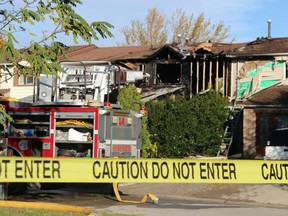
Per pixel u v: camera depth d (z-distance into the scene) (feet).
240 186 57.16
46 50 35.04
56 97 56.75
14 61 33.45
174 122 79.87
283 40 100.83
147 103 82.23
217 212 41.37
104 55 117.80
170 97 87.10
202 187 57.00
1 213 34.42
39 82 55.83
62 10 34.45
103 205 44.04
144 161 32.86
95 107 47.75
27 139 49.29
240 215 40.01
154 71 108.78
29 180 31.99
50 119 48.70
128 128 51.13
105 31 35.68
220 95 86.28
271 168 33.42
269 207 45.93
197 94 90.94
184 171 32.89
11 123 49.73
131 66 109.29
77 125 48.03
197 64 102.78
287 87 94.27
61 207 37.01
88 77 58.70
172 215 39.11
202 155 81.87
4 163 31.83
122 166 32.78
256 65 97.66
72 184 53.26
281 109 84.43
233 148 88.07
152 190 55.77
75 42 34.94
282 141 60.13
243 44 106.83
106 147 48.37
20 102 50.85
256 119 85.81
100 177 32.58
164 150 80.23
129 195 52.08
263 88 96.17
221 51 100.68
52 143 48.55
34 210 36.37
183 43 124.67
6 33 32.63
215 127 82.33
